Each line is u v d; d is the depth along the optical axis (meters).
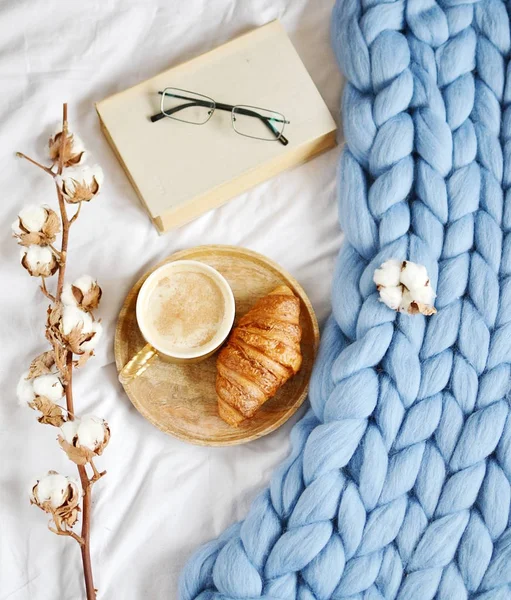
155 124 1.05
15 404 1.05
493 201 1.02
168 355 1.00
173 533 1.03
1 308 1.06
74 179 0.96
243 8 1.11
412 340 0.99
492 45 1.06
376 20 1.05
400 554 0.97
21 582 1.02
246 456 1.04
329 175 1.10
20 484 1.03
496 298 1.00
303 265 1.08
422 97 1.04
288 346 0.99
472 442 0.98
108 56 1.09
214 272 1.02
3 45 1.09
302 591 0.97
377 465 0.97
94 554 1.02
